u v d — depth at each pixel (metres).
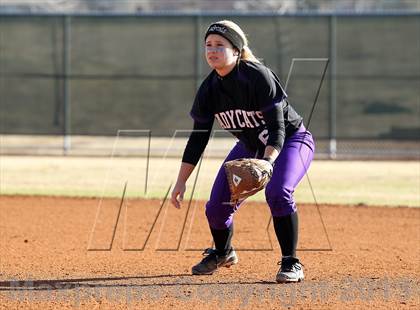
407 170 35.97
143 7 63.78
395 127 40.53
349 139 40.62
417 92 40.41
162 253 18.44
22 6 62.12
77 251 18.59
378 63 40.53
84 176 33.44
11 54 41.72
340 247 19.36
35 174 34.16
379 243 20.02
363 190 30.16
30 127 41.78
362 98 40.56
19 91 41.75
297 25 40.56
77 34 41.53
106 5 64.12
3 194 28.98
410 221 23.84
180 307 13.03
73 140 44.41
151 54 41.31
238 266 16.73
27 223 23.03
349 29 40.53
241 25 40.72
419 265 16.92
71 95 41.66
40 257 17.78
